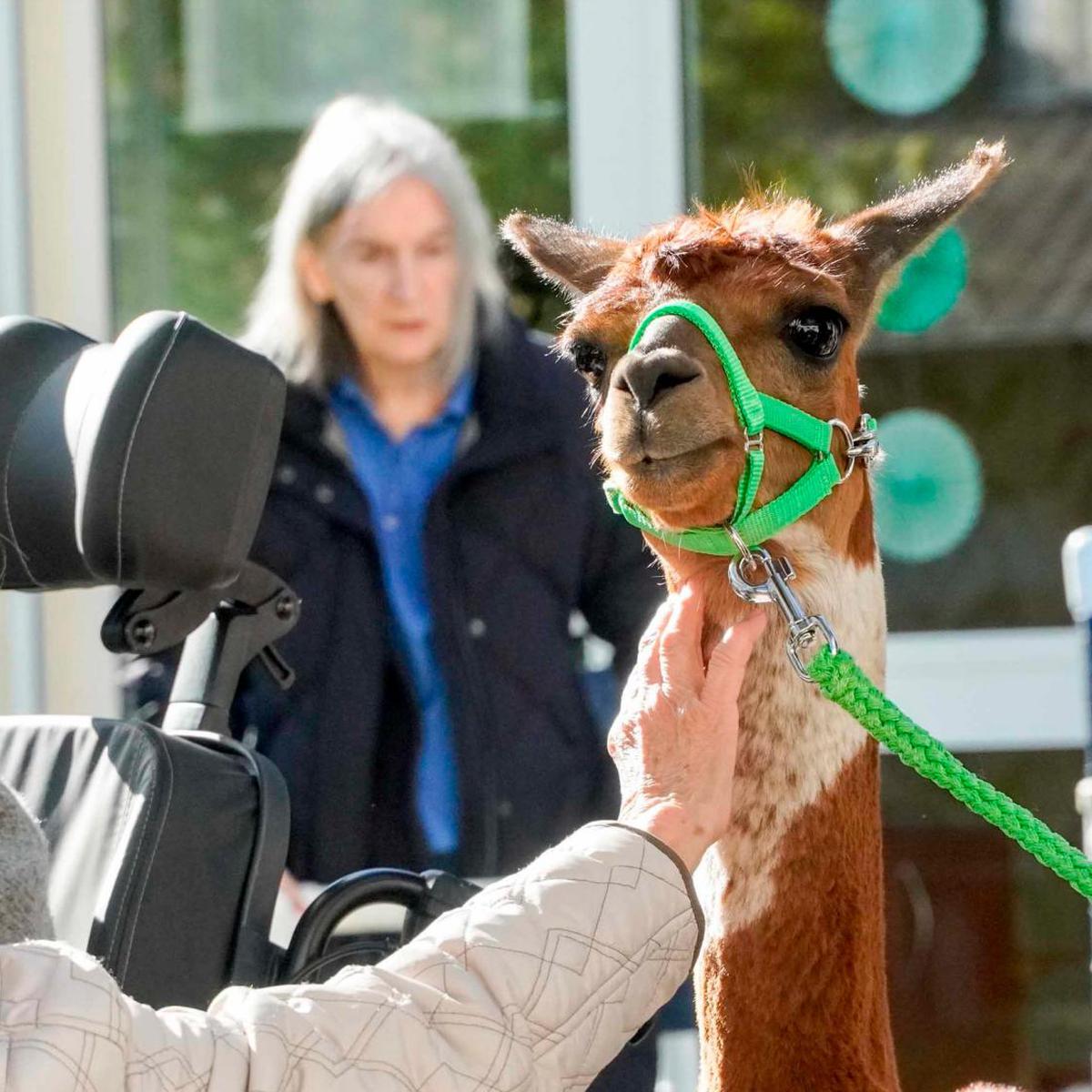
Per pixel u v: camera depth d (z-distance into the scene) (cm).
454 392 822
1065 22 1088
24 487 502
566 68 1132
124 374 489
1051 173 1093
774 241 527
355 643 798
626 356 499
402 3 1153
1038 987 1073
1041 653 1083
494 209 1140
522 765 787
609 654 949
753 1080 522
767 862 525
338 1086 392
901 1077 1089
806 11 1109
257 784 548
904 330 1090
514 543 804
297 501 811
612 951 428
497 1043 408
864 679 491
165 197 1176
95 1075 362
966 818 1080
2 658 1100
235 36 1167
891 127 1109
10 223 1127
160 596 546
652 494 496
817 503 529
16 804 436
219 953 529
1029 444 1098
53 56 1127
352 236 802
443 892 579
